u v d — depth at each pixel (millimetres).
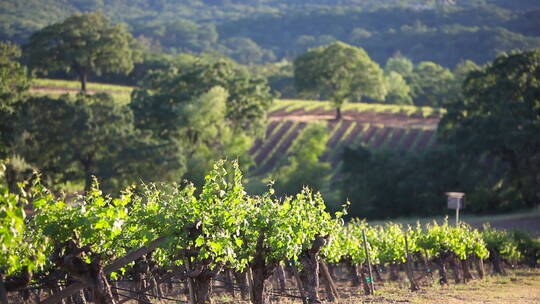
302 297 28047
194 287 21609
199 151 120000
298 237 25047
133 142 106250
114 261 20000
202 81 144375
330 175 140500
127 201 19078
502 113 112938
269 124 176250
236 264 23859
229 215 21156
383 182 109812
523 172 108750
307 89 183625
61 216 17938
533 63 125062
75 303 28297
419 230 46781
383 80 192500
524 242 67000
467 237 45969
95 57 182000
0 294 16141
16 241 15383
